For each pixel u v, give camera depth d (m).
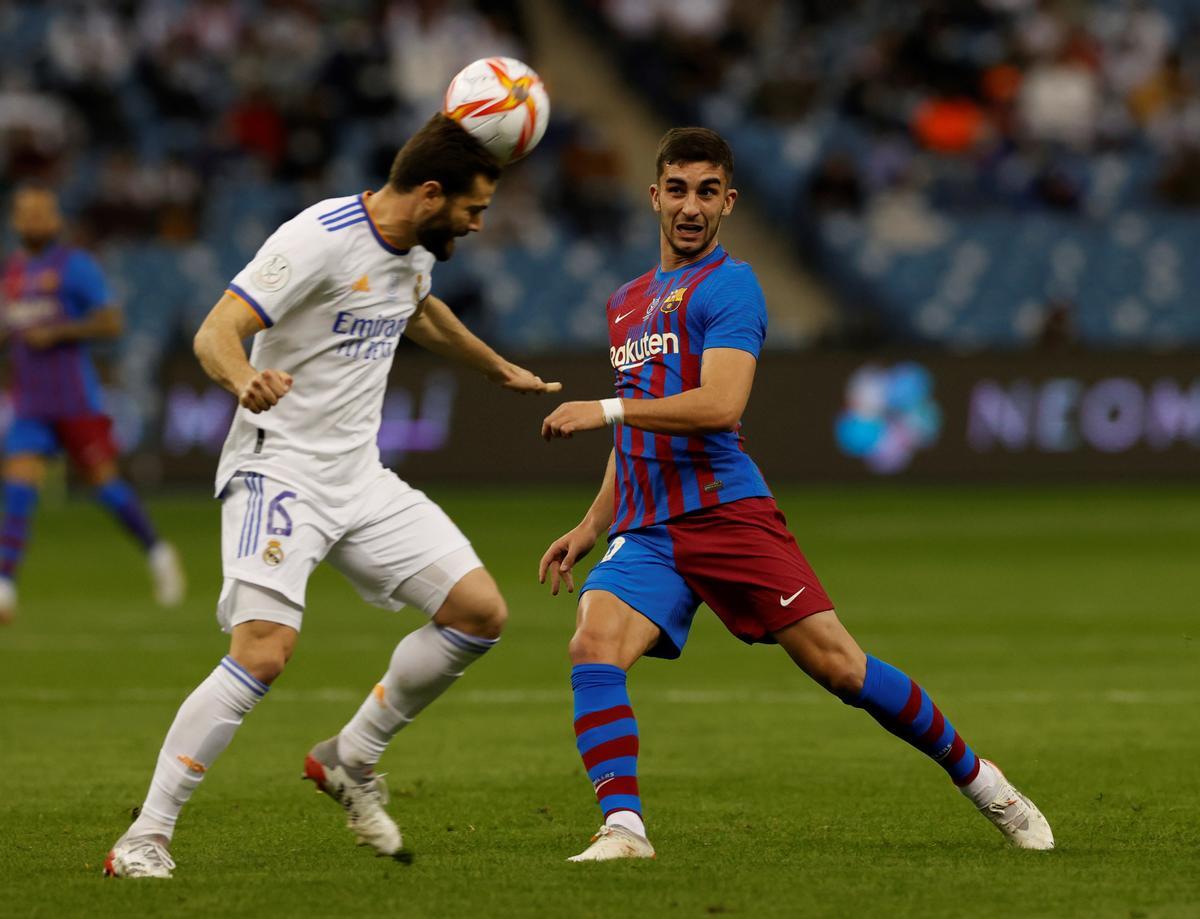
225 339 17.50
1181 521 68.06
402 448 79.12
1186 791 23.36
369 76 95.88
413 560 18.83
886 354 79.12
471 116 18.27
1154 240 95.38
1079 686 33.59
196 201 92.12
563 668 36.84
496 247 92.00
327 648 40.25
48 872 18.14
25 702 32.22
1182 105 106.00
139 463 80.44
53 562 59.28
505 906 16.00
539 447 78.62
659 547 19.17
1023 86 104.19
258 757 26.80
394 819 21.77
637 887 16.89
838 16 108.00
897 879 17.31
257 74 98.19
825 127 100.94
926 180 98.81
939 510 72.06
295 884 17.23
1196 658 37.34
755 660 38.47
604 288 91.69
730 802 22.86
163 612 46.19
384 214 18.44
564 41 105.81
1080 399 78.56
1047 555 58.25
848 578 52.59
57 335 43.66
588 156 95.56
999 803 19.36
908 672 35.41
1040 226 95.38
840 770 25.42
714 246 19.64
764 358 79.75
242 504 18.47
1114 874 17.64
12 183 92.94
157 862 17.84
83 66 97.94
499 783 24.42
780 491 79.12
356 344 18.56
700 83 103.06
